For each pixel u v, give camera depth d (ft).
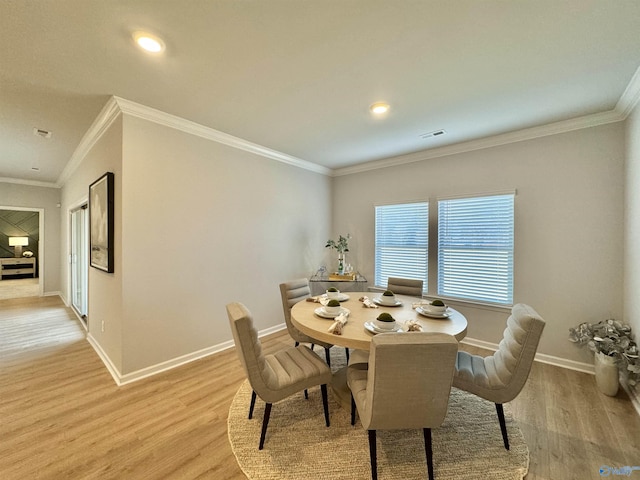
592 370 8.96
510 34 5.44
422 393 4.61
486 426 6.52
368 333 5.99
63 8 4.74
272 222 12.93
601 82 7.08
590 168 9.05
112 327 9.08
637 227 7.46
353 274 14.78
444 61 6.30
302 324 6.61
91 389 7.99
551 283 9.74
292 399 7.62
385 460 5.49
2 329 13.42
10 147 12.00
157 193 9.04
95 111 8.77
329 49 5.92
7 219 28.50
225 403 7.36
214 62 6.32
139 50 5.88
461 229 11.82
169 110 8.73
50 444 5.84
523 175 10.27
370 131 10.37
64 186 18.63
